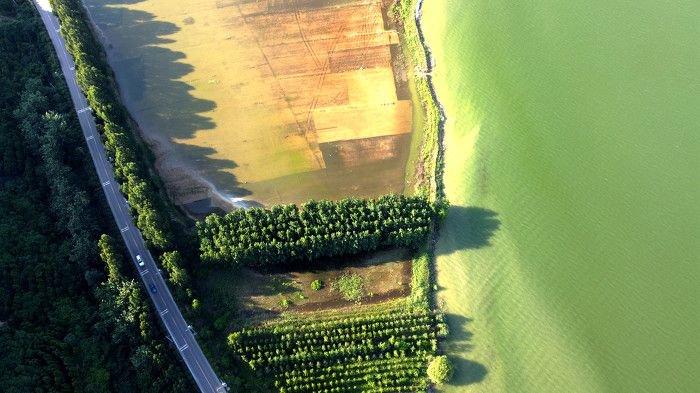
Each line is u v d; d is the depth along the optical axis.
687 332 110.88
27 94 137.25
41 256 113.44
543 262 119.88
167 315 112.81
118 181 126.88
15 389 94.81
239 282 120.44
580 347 110.25
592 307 114.38
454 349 111.44
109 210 126.19
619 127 137.00
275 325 113.69
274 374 108.00
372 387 106.75
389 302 116.75
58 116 132.50
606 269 118.50
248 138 140.62
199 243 120.06
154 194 123.06
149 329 107.19
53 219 121.69
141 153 135.25
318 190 132.12
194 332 110.88
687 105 139.38
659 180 129.25
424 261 120.06
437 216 123.00
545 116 139.12
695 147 133.25
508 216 126.06
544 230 123.75
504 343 111.56
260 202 131.12
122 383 103.50
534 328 112.75
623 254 120.06
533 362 109.44
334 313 115.25
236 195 132.50
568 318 113.38
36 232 116.62
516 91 143.00
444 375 105.38
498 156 134.25
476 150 135.12
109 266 112.75
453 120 140.25
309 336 110.69
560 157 133.25
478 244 122.69
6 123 131.00
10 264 109.94
